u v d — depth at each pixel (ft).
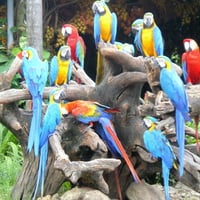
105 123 22.21
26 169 23.67
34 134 21.77
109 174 23.80
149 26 23.06
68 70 24.25
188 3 40.65
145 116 22.88
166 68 21.44
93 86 23.25
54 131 21.76
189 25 43.75
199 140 25.91
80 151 22.76
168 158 21.97
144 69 22.41
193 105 22.98
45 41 37.86
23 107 29.27
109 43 23.25
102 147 22.15
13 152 28.45
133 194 24.11
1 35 36.91
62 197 22.65
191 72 24.08
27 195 23.59
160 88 22.29
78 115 22.00
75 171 20.90
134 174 22.25
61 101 22.39
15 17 36.65
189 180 22.94
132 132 22.98
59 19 38.50
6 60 34.40
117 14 39.42
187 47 24.03
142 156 22.93
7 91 22.40
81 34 41.11
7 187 25.55
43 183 22.62
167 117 22.29
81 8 38.24
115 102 22.90
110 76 22.67
